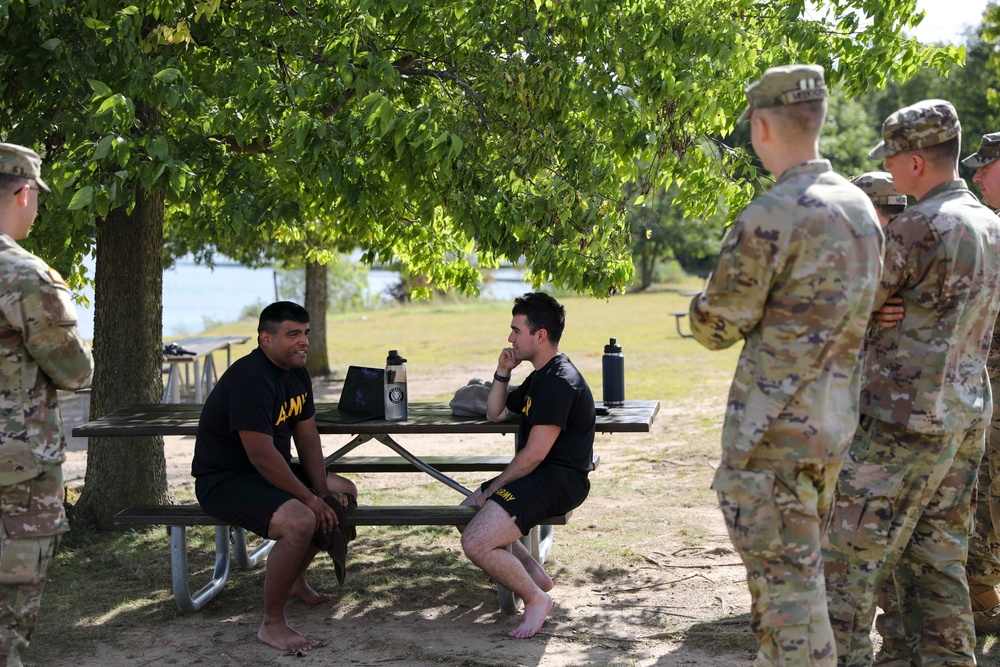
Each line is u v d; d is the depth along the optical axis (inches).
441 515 188.7
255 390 181.0
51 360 139.3
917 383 135.0
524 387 197.2
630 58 214.2
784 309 117.6
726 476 121.3
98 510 267.7
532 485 180.5
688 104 219.8
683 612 194.4
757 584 121.2
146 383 270.2
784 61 245.3
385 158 204.1
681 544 242.7
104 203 188.2
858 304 117.9
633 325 1036.5
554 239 213.3
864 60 248.2
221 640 184.4
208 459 187.2
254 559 231.9
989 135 168.6
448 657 172.2
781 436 117.9
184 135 221.3
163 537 260.5
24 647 141.0
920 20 253.1
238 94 213.8
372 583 219.3
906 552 145.1
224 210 214.4
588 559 233.0
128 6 210.1
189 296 2183.8
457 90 241.3
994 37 753.6
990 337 144.1
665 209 1033.5
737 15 241.6
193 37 237.3
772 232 116.4
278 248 612.1
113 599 210.5
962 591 142.0
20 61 207.3
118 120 191.5
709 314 121.0
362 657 174.4
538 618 181.9
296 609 202.7
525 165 216.8
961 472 141.9
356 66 219.3
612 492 301.9
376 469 236.7
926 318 135.9
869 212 120.4
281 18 227.0
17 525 138.2
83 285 343.0
